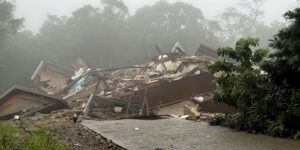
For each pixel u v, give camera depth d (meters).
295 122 8.20
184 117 12.76
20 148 6.57
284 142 7.58
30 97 22.27
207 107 17.23
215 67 10.29
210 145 7.50
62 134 9.15
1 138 7.15
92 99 18.88
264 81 9.52
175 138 8.38
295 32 8.70
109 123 11.25
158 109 20.33
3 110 22.23
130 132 9.36
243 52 10.02
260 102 9.06
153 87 20.61
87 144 8.05
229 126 9.73
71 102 23.45
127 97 20.44
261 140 7.87
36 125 10.51
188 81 21.20
